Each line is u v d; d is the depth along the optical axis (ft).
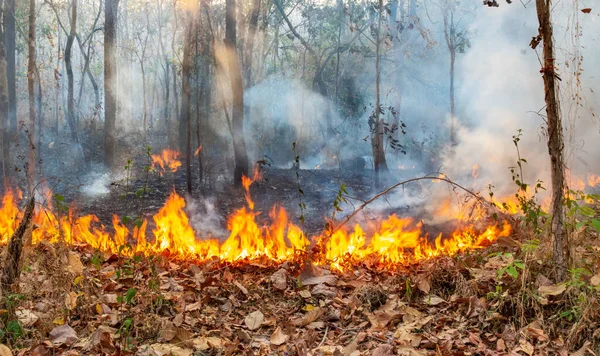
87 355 12.60
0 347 12.04
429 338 13.43
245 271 18.67
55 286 15.25
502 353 12.74
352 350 12.89
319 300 15.94
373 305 15.60
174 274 18.38
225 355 12.64
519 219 19.98
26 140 62.59
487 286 15.28
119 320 14.14
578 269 13.67
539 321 13.44
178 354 12.67
